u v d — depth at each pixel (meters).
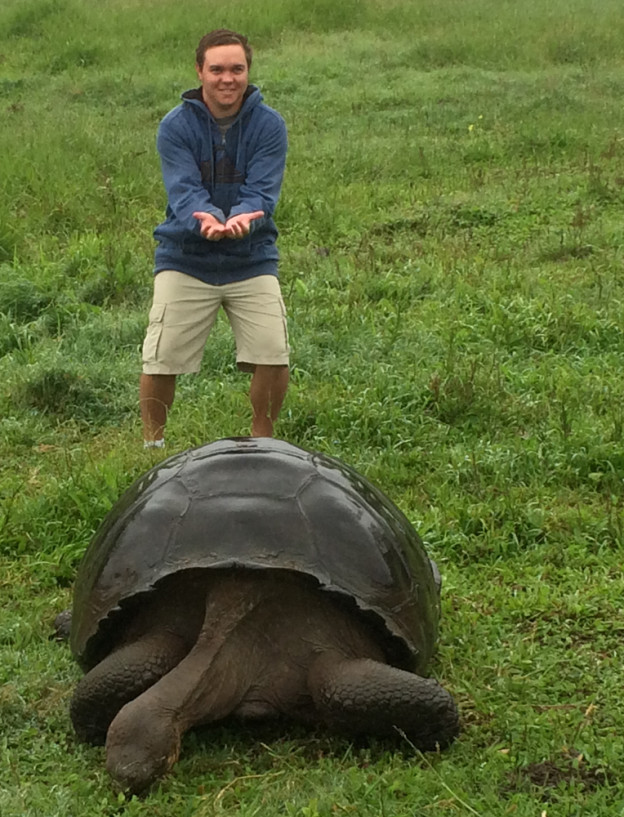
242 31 18.17
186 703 3.09
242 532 3.25
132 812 2.99
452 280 7.85
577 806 2.99
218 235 4.89
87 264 8.29
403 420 5.74
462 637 3.91
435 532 4.69
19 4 19.34
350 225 9.49
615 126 12.44
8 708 3.48
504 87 14.78
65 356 6.69
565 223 9.29
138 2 19.56
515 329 6.94
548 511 4.91
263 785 3.12
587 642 3.93
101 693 3.20
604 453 5.31
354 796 3.06
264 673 3.24
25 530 4.77
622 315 7.07
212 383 6.25
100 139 12.26
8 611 4.20
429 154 11.65
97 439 5.77
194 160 5.12
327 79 15.82
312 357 6.57
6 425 5.84
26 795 3.09
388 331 7.00
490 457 5.31
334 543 3.29
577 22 17.89
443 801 3.02
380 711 3.15
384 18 18.92
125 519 3.45
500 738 3.36
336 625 3.26
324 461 3.64
